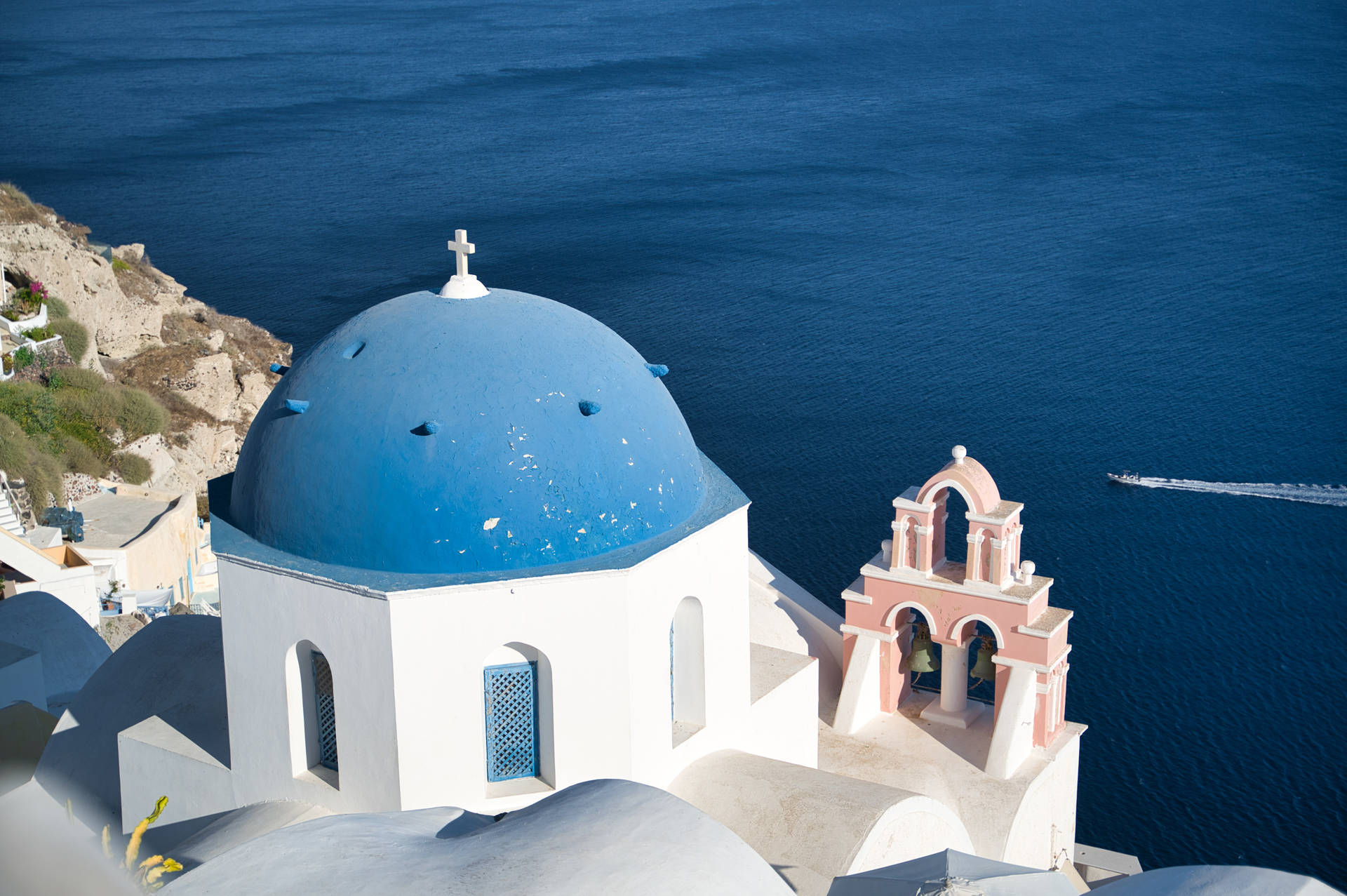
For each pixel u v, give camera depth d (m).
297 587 11.85
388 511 11.63
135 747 13.81
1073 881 17.77
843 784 12.80
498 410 11.80
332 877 8.05
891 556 17.89
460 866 8.01
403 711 11.48
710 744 13.50
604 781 9.42
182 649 15.89
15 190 56.91
